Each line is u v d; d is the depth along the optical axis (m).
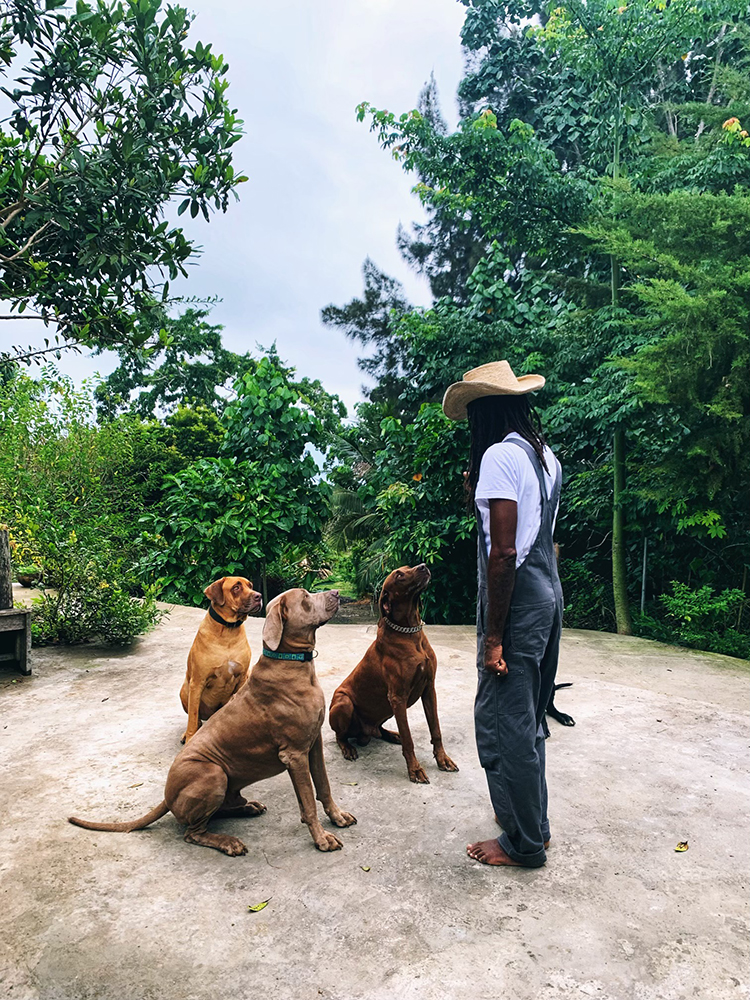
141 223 4.77
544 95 14.11
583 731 4.12
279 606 2.73
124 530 8.52
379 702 3.60
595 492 8.69
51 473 10.52
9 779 3.36
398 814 3.03
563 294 10.25
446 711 4.44
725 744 3.95
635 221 7.35
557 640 2.66
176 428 16.73
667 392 6.62
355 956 2.11
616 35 7.77
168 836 2.84
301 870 2.58
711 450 6.66
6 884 2.48
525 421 2.74
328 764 3.61
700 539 8.15
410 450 8.98
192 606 8.32
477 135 8.07
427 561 8.30
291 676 2.71
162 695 4.64
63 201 4.47
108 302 4.90
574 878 2.55
